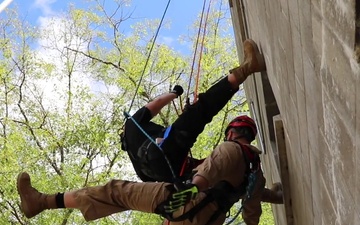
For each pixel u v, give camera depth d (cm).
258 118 662
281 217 585
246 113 1434
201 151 1393
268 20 404
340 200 237
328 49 210
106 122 1443
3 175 1272
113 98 1459
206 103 449
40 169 1339
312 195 335
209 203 412
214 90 458
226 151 410
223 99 457
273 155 518
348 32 177
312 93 265
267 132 558
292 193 451
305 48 264
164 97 471
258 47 497
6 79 1440
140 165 437
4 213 1277
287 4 297
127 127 452
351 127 194
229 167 406
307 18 245
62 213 1282
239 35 710
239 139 434
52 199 439
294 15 281
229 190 411
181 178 429
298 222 454
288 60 333
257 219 481
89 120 1414
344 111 201
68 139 1384
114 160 1402
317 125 266
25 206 437
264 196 486
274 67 415
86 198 433
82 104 1428
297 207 436
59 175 1341
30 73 1453
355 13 168
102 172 1397
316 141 278
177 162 429
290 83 342
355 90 180
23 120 1433
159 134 440
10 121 1402
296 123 343
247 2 573
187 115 441
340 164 223
